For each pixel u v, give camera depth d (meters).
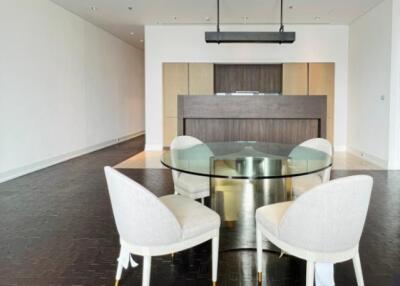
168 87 8.15
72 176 5.49
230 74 8.62
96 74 8.34
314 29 7.93
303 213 1.86
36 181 5.15
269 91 8.63
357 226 1.90
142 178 5.32
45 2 6.09
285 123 6.90
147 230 1.96
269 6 6.52
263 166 2.81
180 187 3.21
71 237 3.07
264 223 2.21
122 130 10.30
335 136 8.12
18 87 5.41
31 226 3.33
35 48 5.83
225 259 2.64
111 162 6.73
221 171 2.65
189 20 7.57
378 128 6.33
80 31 7.44
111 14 7.13
